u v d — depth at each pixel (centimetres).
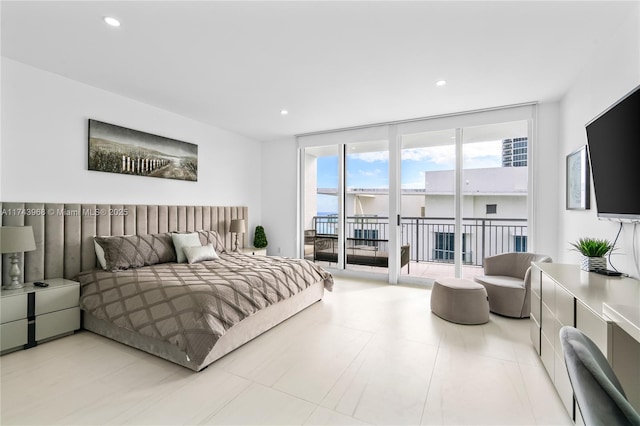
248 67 281
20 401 175
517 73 287
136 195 368
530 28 215
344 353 235
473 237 480
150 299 235
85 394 182
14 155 269
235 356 230
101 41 238
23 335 237
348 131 496
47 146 290
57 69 286
